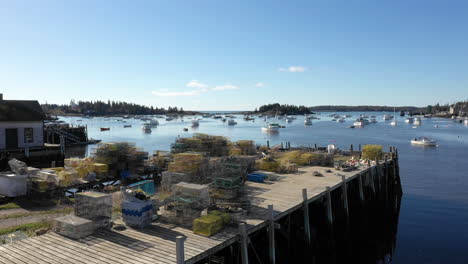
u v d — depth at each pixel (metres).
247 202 13.99
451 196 27.17
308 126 132.88
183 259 8.94
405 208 24.39
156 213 12.73
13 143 27.69
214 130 112.62
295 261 15.18
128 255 9.60
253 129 117.62
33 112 29.31
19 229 11.81
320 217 17.84
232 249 11.47
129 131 106.81
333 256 16.73
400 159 46.38
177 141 22.72
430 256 16.80
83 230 10.91
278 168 22.28
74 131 61.59
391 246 18.08
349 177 20.53
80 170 18.83
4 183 15.70
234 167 16.42
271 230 12.52
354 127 121.62
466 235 19.23
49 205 14.88
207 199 12.66
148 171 20.97
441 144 65.31
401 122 162.00
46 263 9.09
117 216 13.02
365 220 21.44
